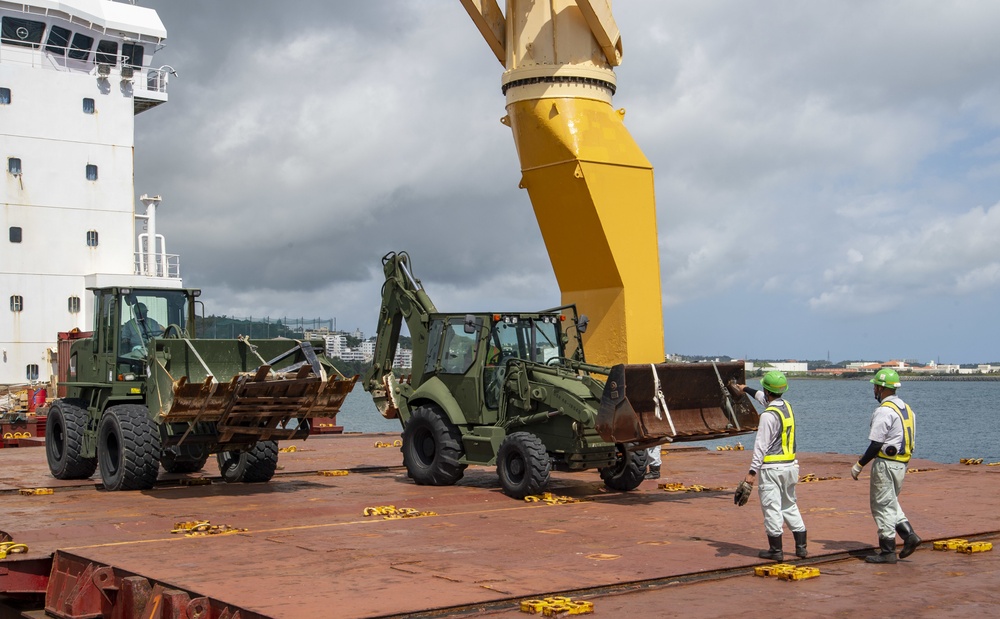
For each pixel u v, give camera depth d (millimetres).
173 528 9500
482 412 13109
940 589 7133
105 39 38500
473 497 12336
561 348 13984
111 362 13328
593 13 15406
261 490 13141
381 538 9078
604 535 9297
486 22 16375
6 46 36656
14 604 8102
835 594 6961
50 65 37344
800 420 63094
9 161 36438
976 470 15844
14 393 36031
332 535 9242
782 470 8086
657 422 11859
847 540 9031
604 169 15586
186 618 6441
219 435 12523
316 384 12312
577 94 15688
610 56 16109
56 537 9086
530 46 15875
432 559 7996
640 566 7734
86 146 37812
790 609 6496
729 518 10453
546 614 6246
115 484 12734
